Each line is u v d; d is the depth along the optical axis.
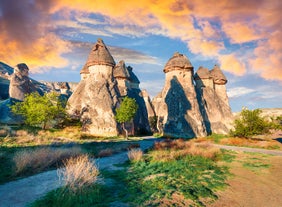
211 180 7.79
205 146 18.09
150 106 64.50
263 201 5.98
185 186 6.78
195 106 40.47
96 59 39.50
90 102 36.16
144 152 15.02
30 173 8.09
